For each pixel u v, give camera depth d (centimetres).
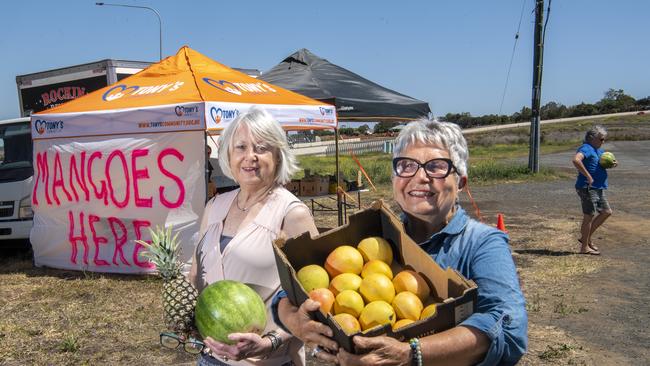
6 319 580
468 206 1400
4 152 934
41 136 788
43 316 589
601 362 447
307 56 1198
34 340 519
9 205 870
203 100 678
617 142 4484
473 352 168
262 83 879
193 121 675
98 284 710
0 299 657
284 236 261
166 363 466
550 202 1420
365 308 178
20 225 866
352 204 1194
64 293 675
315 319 182
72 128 761
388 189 1764
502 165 2297
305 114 837
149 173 715
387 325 163
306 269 197
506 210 1307
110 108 738
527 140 5103
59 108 815
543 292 647
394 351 161
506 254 191
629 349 472
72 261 791
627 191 1599
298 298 194
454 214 208
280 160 274
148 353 486
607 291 645
